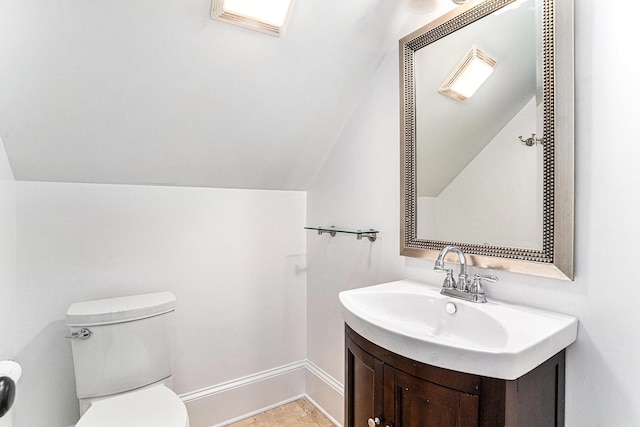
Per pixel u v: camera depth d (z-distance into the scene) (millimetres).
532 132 1094
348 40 1518
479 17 1234
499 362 792
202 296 1937
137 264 1753
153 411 1310
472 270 1279
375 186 1700
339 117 1848
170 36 1260
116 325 1458
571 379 1013
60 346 1571
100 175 1622
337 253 1975
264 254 2143
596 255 965
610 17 926
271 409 2148
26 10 1058
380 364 1041
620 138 917
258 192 2111
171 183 1820
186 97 1470
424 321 1252
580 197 992
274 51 1439
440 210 1380
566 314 1029
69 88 1277
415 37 1452
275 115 1705
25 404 1503
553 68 1032
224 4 1220
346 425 1245
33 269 1513
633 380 901
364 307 1303
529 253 1100
